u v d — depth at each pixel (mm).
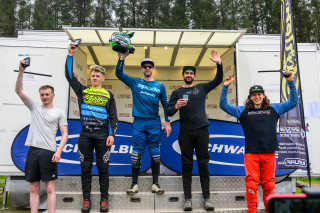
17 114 4211
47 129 2916
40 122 2926
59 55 4480
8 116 4191
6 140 4121
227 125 3967
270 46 4945
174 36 4848
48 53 4457
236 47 4684
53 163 2887
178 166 3846
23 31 5605
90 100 3223
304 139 3490
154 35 4797
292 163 3512
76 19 20953
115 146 3848
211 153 3875
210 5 19188
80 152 3158
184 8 18734
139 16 20188
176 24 17891
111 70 7105
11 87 4270
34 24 19547
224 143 3912
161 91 3545
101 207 3098
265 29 19844
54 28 19797
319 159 4188
